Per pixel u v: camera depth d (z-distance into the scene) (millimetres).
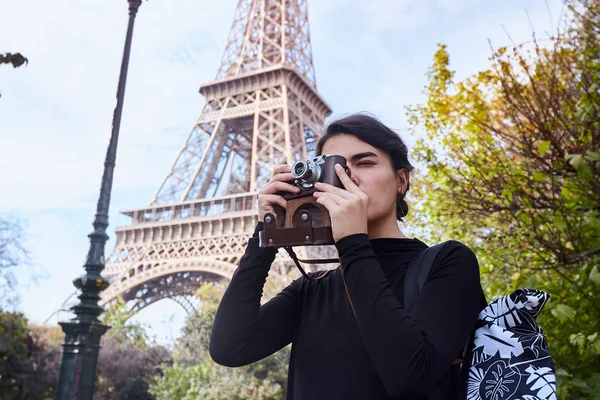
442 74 6578
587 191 5055
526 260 5629
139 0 11547
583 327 4969
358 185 1938
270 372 24188
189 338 36594
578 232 5109
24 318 26531
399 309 1565
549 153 5371
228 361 2008
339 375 1736
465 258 1764
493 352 1772
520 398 1662
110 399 33875
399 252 1947
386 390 1540
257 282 2090
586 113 4875
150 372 37250
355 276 1621
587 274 4871
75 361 8844
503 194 5387
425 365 1495
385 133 2031
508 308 1806
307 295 2072
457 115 6508
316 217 1814
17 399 25938
